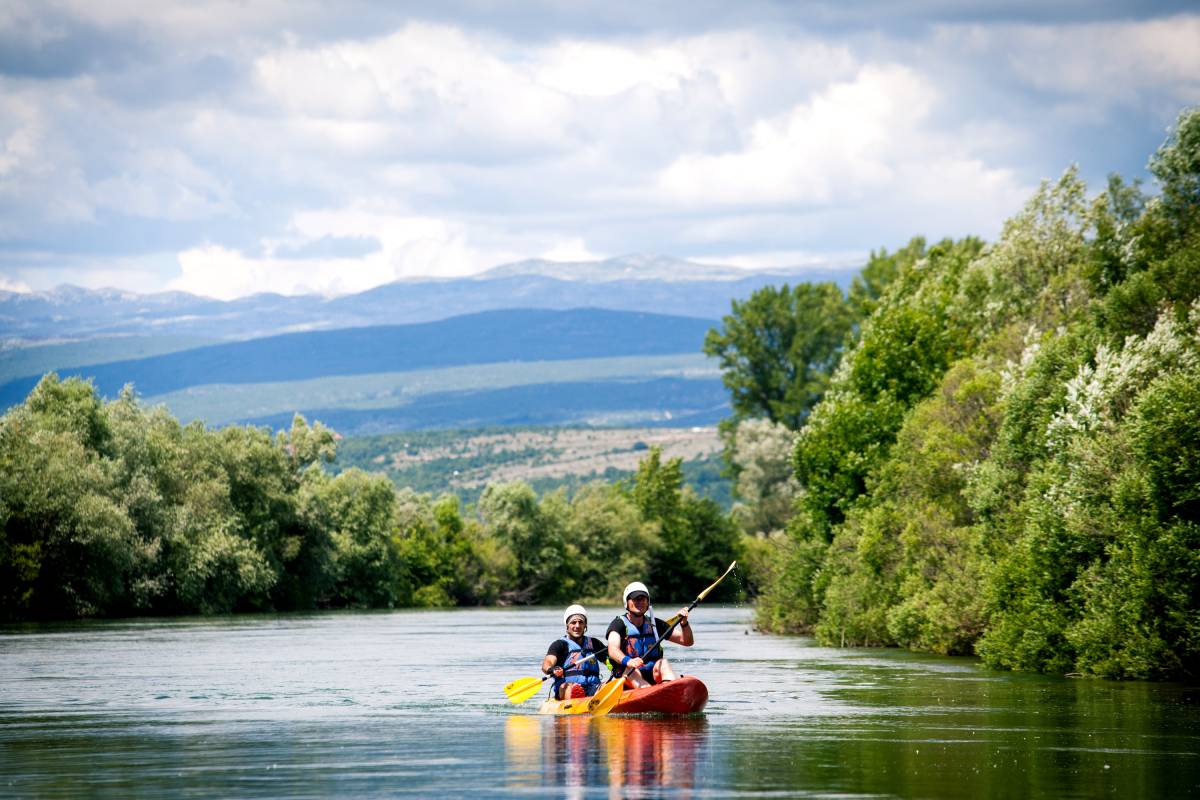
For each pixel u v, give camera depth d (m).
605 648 48.34
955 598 78.88
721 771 31.62
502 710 48.06
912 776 30.80
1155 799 27.73
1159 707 47.06
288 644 98.31
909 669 68.56
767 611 123.00
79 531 142.62
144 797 28.72
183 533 162.62
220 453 179.88
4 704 51.59
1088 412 65.69
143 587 152.75
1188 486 54.94
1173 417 55.09
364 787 29.70
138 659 80.00
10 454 145.12
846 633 96.06
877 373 116.81
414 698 53.44
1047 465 68.88
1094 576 61.03
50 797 28.77
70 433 150.88
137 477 156.38
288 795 28.75
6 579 140.25
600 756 34.44
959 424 91.88
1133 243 101.50
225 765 33.53
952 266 143.25
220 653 86.75
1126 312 82.88
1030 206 114.75
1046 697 51.03
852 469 111.31
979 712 45.50
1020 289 112.50
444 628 132.12
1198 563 54.25
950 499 87.12
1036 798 27.83
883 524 92.12
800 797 27.97
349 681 62.66
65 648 92.38
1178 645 56.19
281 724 43.44
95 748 37.41
